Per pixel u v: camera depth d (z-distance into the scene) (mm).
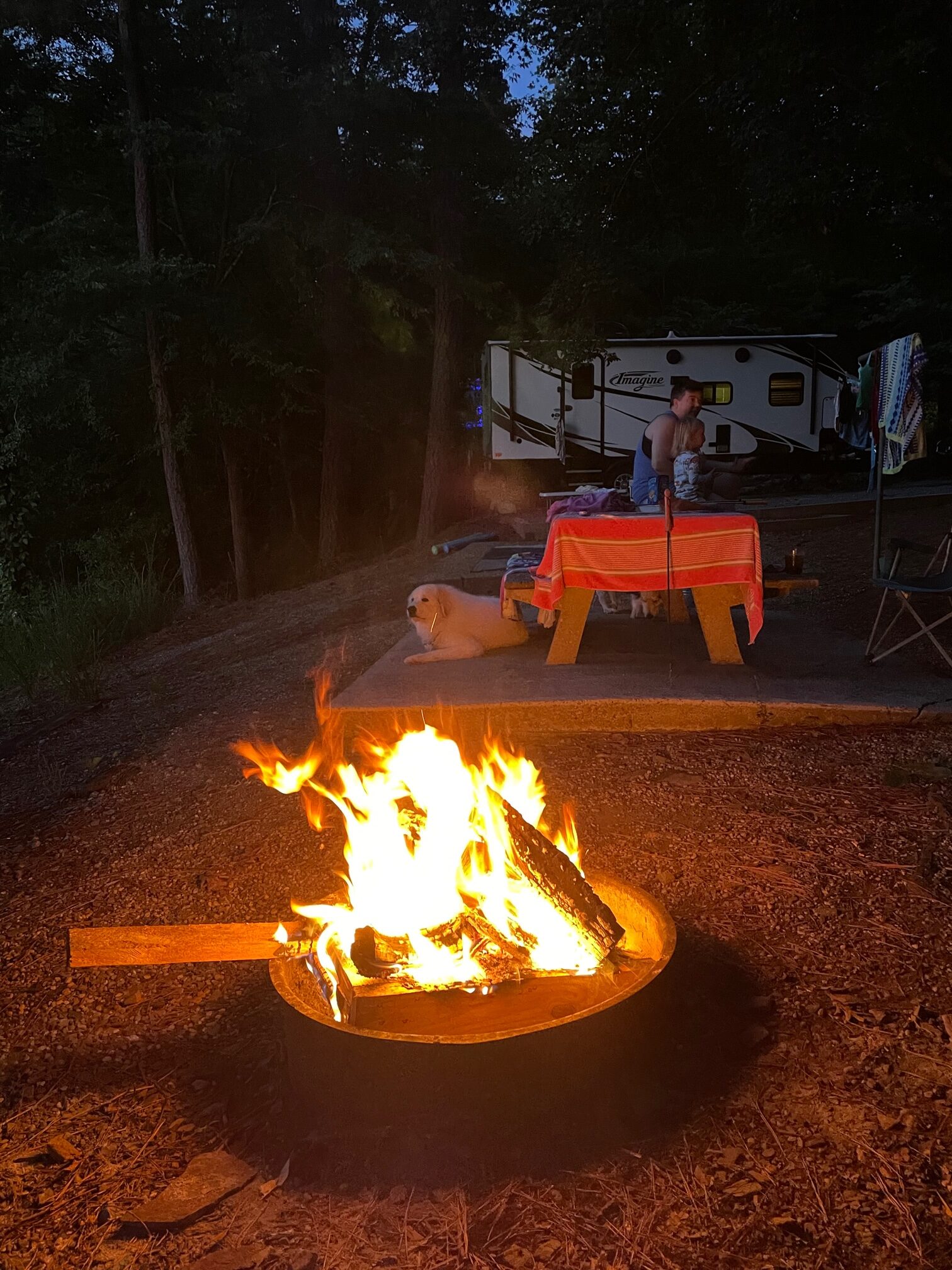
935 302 16312
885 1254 2086
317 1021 2436
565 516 6781
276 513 23984
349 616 10891
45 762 6559
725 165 10453
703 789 4516
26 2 15523
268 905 3957
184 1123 2689
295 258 18031
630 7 8922
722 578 5855
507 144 17688
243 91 15836
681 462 6859
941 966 3086
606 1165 2336
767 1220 2184
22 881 4527
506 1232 2184
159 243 17547
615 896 3117
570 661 6305
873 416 5859
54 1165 2592
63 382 16062
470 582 11344
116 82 17141
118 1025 3236
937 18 7922
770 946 3277
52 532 20750
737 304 23359
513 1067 2354
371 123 17219
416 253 17641
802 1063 2676
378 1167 2369
